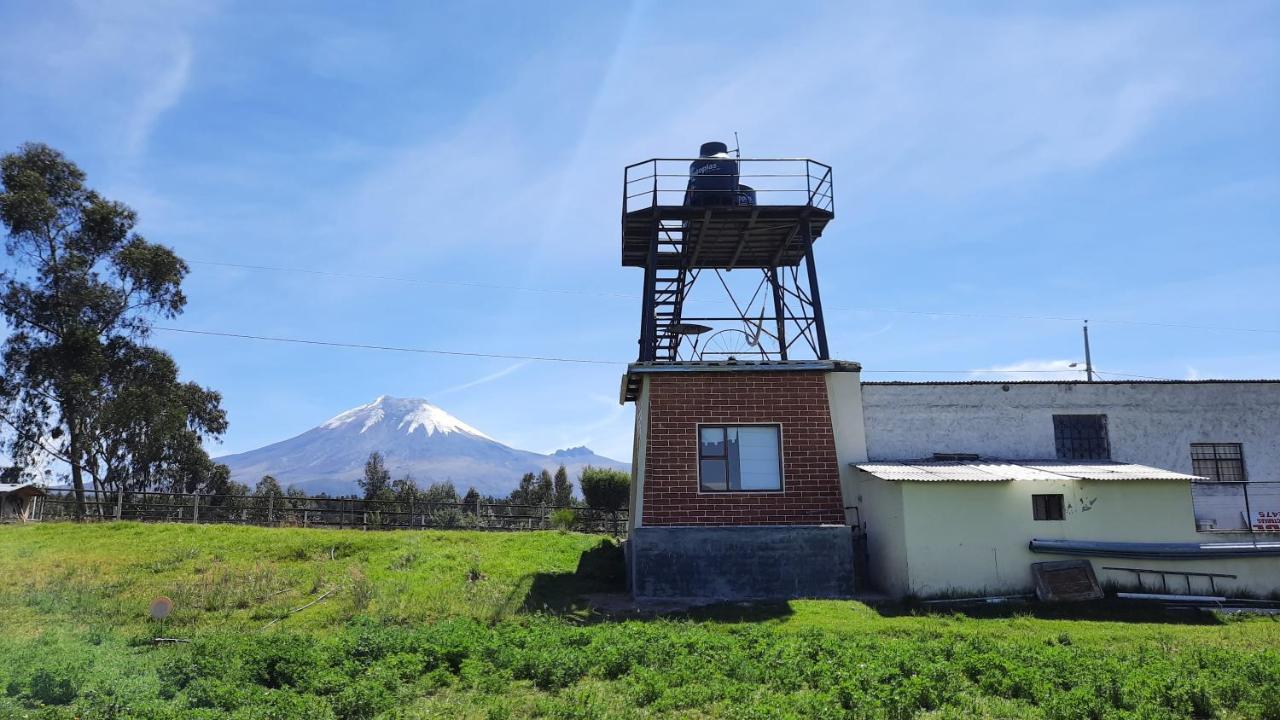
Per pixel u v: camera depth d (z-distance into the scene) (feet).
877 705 37.60
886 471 74.38
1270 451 88.69
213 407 183.93
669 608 68.08
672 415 77.00
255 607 69.87
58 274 157.69
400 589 74.18
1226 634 56.85
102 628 60.64
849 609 65.46
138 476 174.81
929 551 69.72
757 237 90.33
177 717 35.94
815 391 78.48
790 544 72.43
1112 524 72.02
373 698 38.99
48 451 163.12
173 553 90.07
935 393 87.10
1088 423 88.28
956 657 47.47
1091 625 60.49
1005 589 69.67
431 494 174.50
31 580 78.23
